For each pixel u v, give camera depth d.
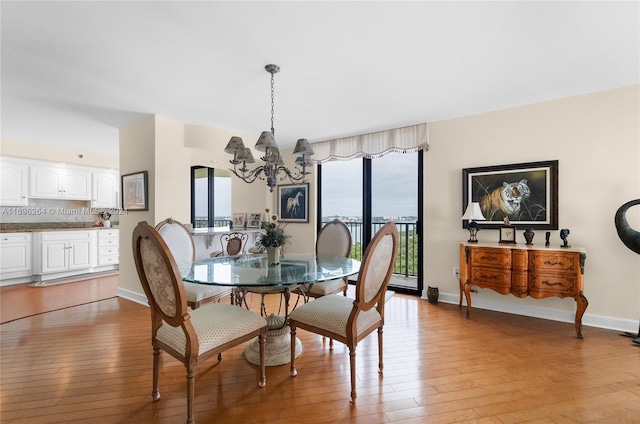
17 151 4.45
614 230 2.69
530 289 2.74
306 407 1.62
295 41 1.94
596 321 2.75
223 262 2.45
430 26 1.79
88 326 2.79
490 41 1.95
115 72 2.34
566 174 2.88
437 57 2.14
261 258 2.66
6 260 4.36
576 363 2.07
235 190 5.49
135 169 3.55
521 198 3.07
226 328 1.66
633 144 2.61
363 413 1.57
